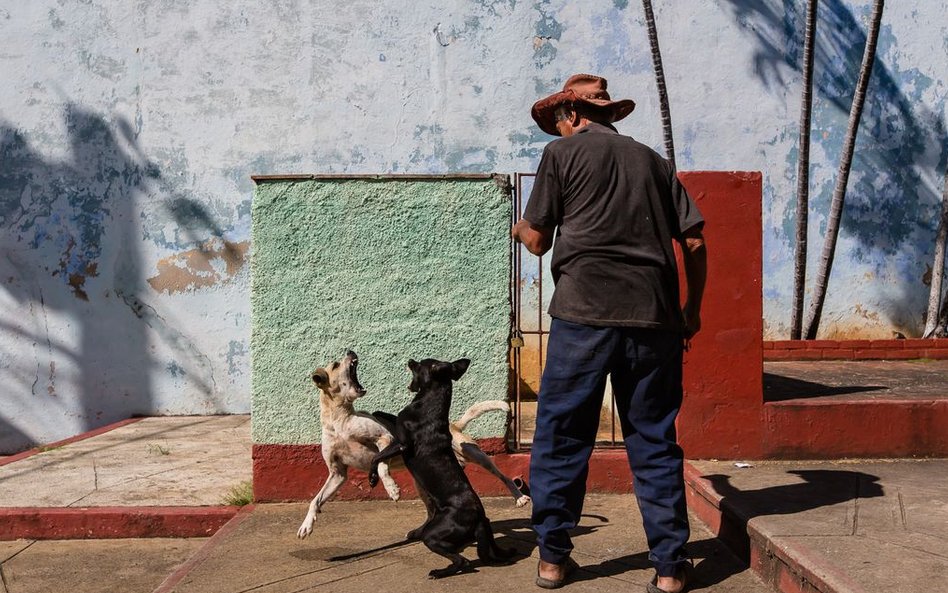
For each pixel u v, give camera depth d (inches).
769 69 380.2
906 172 387.5
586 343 151.6
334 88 374.3
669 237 156.3
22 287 373.1
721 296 225.6
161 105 372.2
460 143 376.8
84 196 371.9
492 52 375.9
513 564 174.2
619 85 378.6
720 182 225.3
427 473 173.0
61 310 372.8
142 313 373.4
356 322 224.8
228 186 373.1
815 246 385.4
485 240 224.7
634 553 178.2
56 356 373.7
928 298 388.2
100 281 372.5
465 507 169.0
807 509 177.6
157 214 372.5
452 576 168.1
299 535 185.9
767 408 226.1
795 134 381.7
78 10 370.6
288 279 223.9
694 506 207.9
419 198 224.5
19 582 190.7
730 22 378.9
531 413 305.1
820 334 387.9
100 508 222.5
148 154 372.2
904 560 145.2
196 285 373.4
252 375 224.2
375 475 177.2
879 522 167.3
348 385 191.5
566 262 155.6
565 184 157.0
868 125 386.3
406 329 225.0
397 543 190.5
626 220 152.9
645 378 153.3
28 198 371.9
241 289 373.1
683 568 156.4
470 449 189.2
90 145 371.9
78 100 371.6
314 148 374.9
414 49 375.2
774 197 382.3
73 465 272.7
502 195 224.5
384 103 375.6
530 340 360.5
